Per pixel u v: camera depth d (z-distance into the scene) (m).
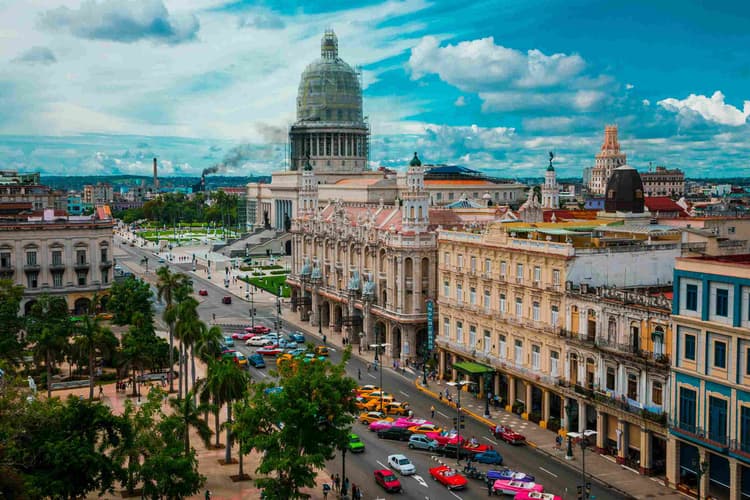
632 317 78.44
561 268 89.12
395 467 79.75
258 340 142.38
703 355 69.06
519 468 79.81
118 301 148.25
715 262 68.12
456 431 89.25
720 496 68.62
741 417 65.62
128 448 65.62
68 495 64.25
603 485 74.50
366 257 143.25
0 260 157.50
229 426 76.25
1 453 56.38
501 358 101.88
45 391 111.25
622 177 139.38
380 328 139.25
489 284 104.50
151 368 112.94
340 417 70.06
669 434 72.88
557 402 93.00
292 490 66.69
